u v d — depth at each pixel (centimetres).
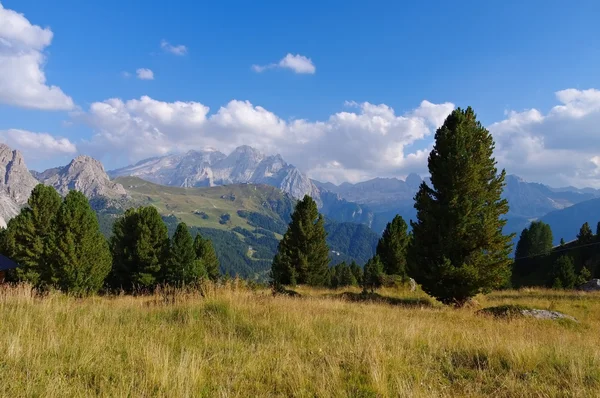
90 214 3052
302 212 3556
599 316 1565
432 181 1952
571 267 4356
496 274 1716
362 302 1728
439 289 1795
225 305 900
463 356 609
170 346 577
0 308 732
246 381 449
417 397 410
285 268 3481
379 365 507
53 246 2848
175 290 1216
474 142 1859
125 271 3891
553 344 708
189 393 391
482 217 1742
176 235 3778
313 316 927
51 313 723
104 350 515
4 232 3906
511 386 467
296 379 448
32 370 417
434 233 1831
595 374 514
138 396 374
